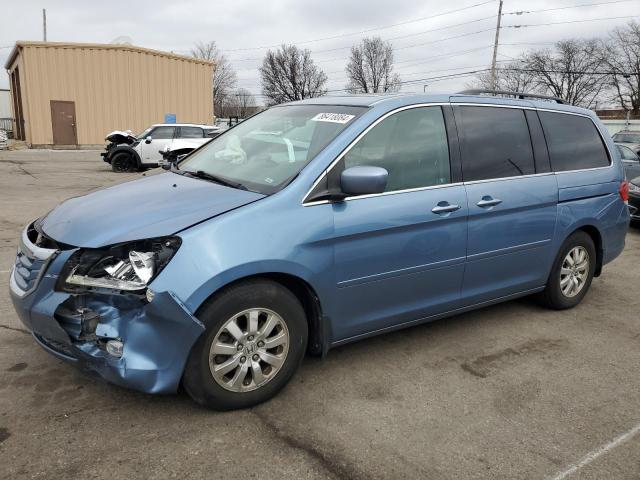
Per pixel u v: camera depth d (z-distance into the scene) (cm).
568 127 490
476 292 420
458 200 388
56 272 291
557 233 466
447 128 399
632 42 6047
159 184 370
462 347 417
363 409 324
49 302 291
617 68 6175
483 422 315
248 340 309
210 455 275
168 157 484
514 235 430
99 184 1395
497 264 426
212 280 285
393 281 363
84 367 293
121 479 256
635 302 538
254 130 422
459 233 391
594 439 303
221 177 366
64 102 2756
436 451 286
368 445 289
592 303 531
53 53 2703
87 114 2808
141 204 325
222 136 450
